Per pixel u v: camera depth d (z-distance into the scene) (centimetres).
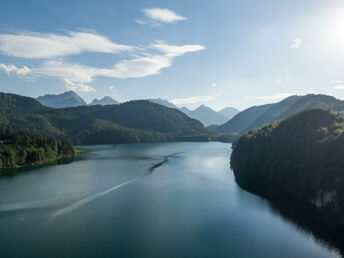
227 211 8812
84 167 17275
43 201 9831
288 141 12619
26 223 7794
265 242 6762
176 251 6309
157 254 6172
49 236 6975
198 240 6850
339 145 9712
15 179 13525
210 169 16400
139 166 17675
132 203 9644
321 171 9638
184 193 10881
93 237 6950
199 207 9219
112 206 9319
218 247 6519
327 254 6231
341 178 8675
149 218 8244
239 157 16162
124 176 14238
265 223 7869
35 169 16562
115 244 6594
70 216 8356
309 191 9706
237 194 10688
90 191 11194
